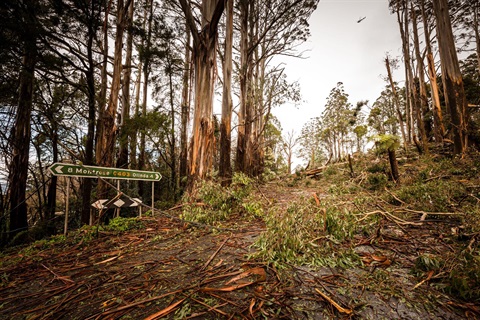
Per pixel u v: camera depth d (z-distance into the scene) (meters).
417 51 16.23
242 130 9.54
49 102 8.32
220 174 7.69
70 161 11.11
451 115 9.09
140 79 14.12
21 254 3.19
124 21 7.75
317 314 1.61
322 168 12.57
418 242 2.89
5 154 7.39
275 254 2.51
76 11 6.41
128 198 4.21
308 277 2.15
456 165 7.18
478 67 18.19
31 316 1.69
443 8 9.39
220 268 2.39
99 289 2.04
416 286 1.92
